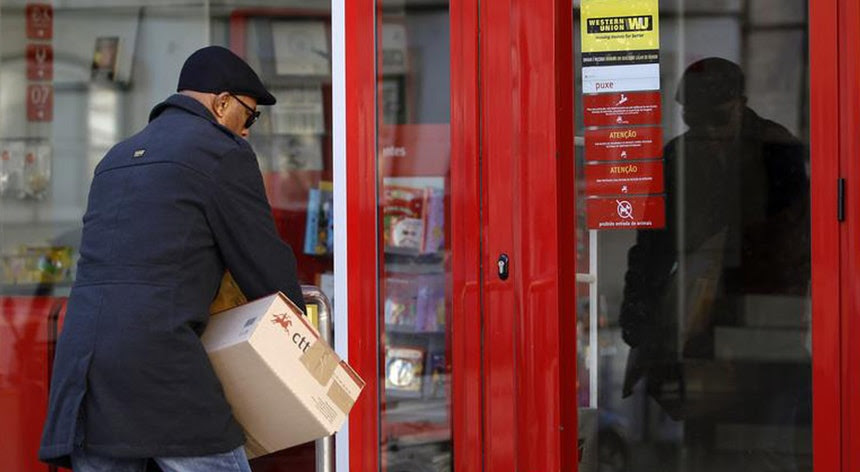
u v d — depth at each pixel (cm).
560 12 641
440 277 652
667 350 645
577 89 642
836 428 632
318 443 593
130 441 465
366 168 655
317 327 592
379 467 654
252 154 507
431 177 652
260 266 496
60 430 472
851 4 622
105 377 468
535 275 641
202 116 513
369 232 655
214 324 503
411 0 650
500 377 645
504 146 642
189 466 477
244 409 495
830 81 626
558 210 642
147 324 470
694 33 635
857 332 627
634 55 638
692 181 639
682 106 637
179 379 471
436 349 653
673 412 645
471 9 643
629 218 642
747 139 635
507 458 645
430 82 650
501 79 641
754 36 632
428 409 653
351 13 653
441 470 653
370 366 655
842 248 628
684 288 642
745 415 641
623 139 640
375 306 655
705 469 645
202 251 489
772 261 636
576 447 646
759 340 639
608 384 648
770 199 634
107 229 491
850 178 625
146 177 491
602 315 646
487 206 644
